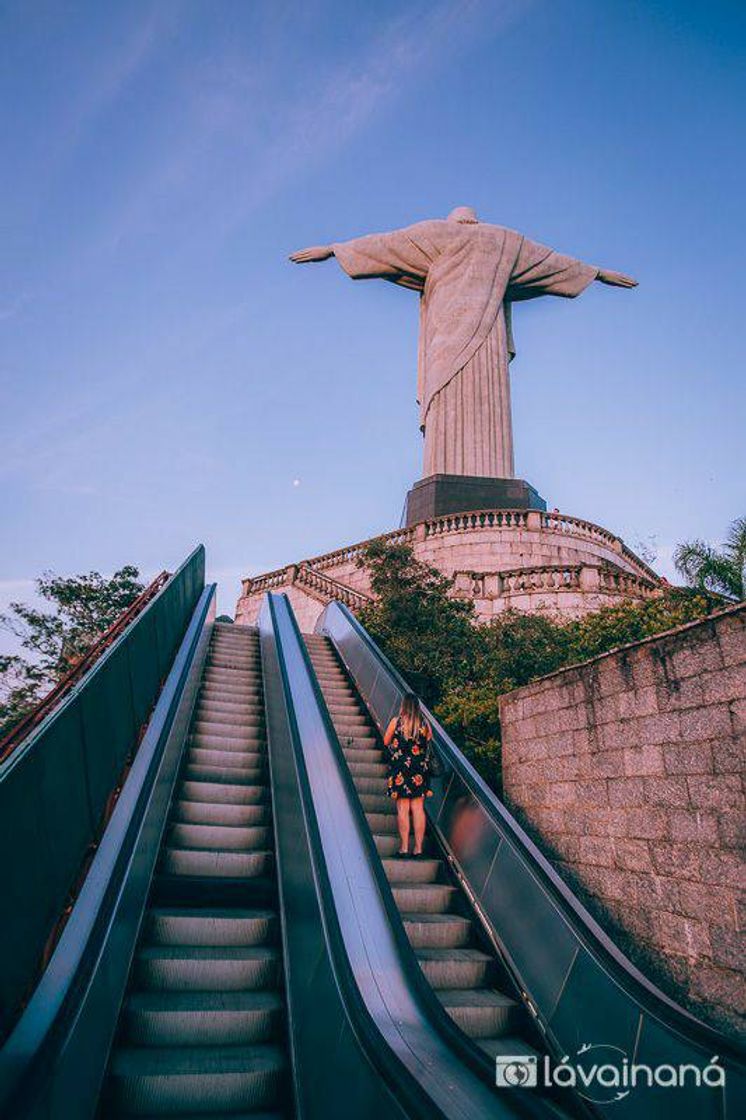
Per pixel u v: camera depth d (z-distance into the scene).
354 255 31.70
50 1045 2.80
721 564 10.61
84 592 20.08
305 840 4.95
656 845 5.17
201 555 15.27
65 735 4.77
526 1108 2.70
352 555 25.34
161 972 4.52
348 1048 3.16
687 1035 3.35
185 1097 3.67
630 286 33.91
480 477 27.53
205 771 7.62
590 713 6.23
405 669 13.21
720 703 4.75
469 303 29.83
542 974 4.50
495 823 5.65
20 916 3.59
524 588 19.31
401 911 5.61
